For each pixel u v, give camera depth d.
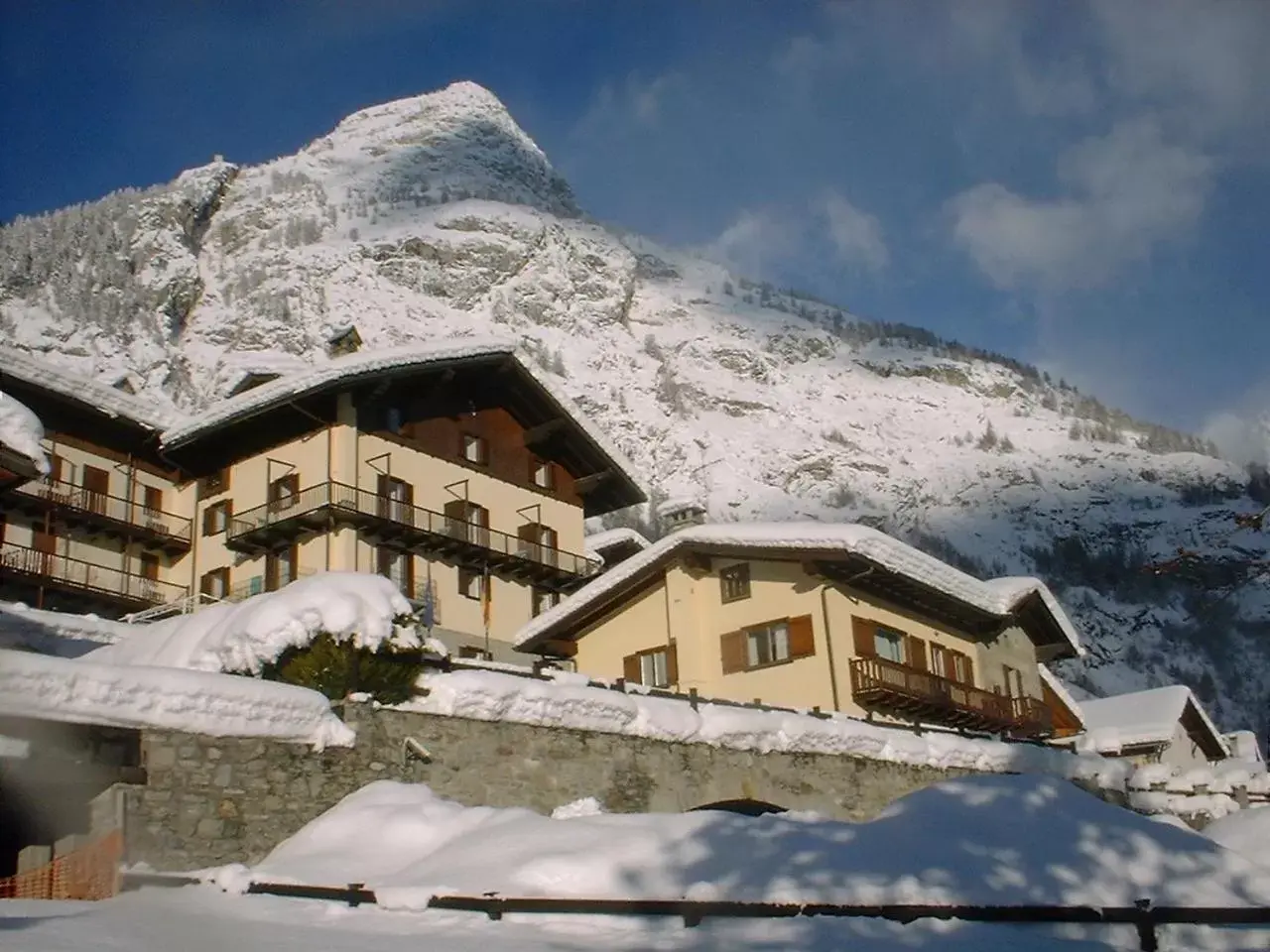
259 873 12.60
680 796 20.25
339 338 40.88
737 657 31.91
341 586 16.78
